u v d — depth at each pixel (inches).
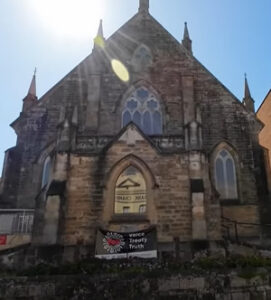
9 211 1104.2
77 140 994.7
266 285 637.3
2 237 1026.1
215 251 845.2
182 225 880.3
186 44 1802.4
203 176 932.6
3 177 1165.7
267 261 704.4
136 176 940.0
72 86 1306.6
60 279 652.1
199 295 622.5
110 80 1301.7
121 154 954.1
